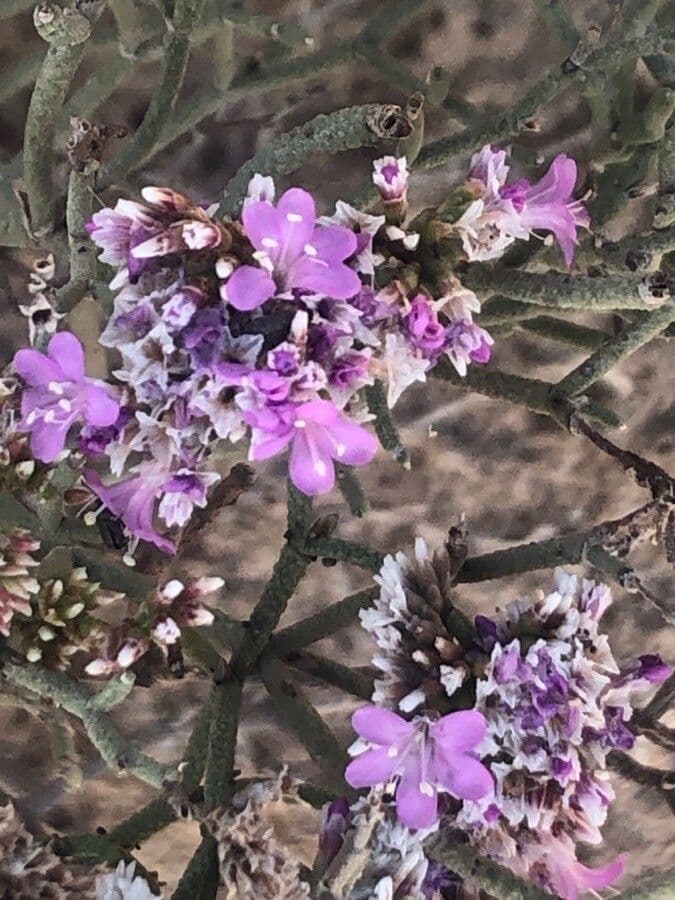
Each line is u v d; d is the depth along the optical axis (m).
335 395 0.09
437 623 0.10
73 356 0.09
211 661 0.11
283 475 0.15
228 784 0.10
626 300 0.10
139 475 0.10
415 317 0.09
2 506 0.11
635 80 0.14
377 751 0.09
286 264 0.09
